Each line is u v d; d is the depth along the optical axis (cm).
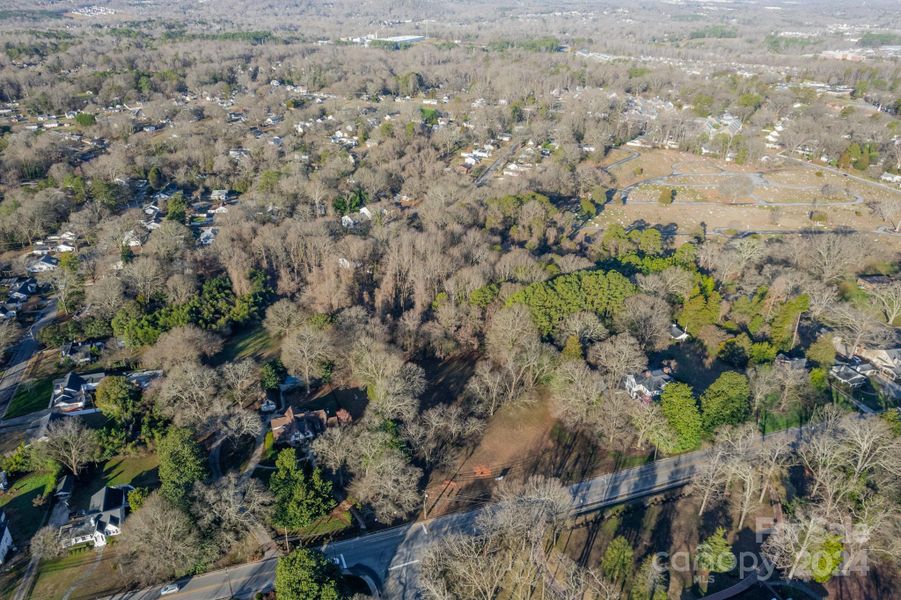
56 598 9819
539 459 12825
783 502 11638
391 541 10881
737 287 19175
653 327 15488
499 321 15000
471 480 12244
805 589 9956
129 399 13525
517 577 9925
